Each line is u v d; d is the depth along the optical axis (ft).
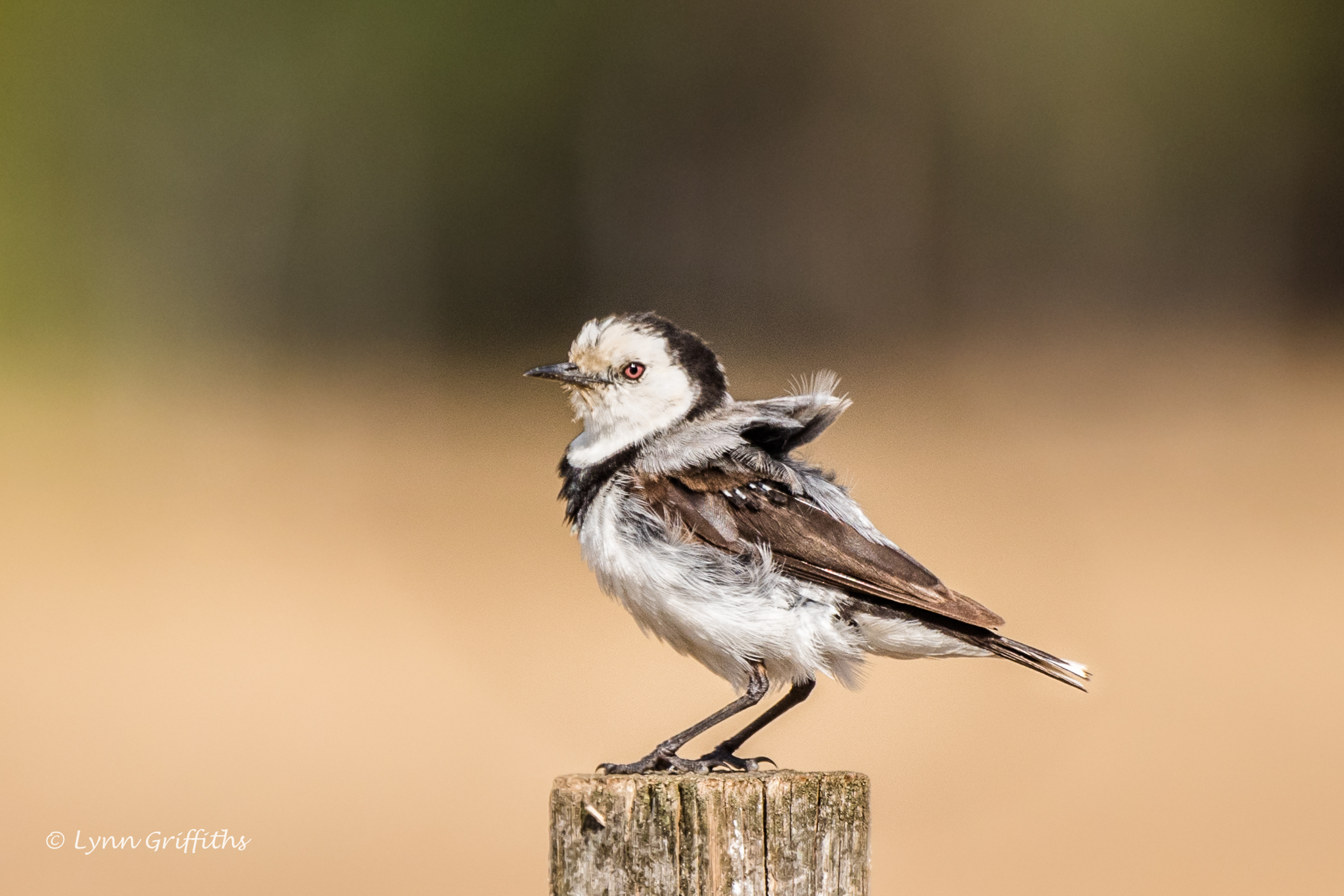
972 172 108.88
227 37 97.19
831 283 107.96
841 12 107.86
